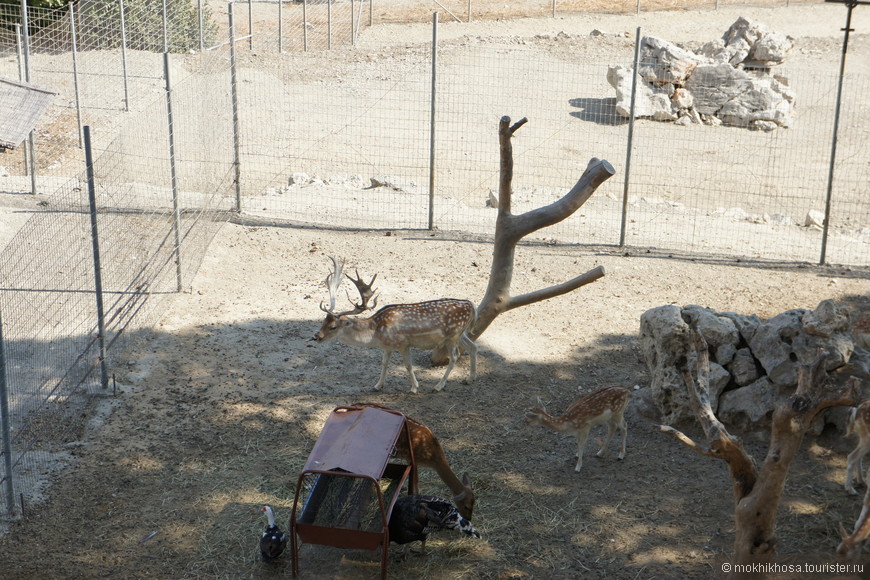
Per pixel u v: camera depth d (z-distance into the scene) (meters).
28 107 10.73
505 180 10.66
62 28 23.31
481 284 13.66
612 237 16.23
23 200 16.14
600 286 13.76
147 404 9.98
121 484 8.54
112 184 12.00
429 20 34.59
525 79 28.17
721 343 9.72
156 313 11.96
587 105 26.52
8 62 23.25
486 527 8.11
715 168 22.36
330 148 21.98
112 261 11.90
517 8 36.81
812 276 14.38
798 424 6.39
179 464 8.91
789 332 9.32
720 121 25.98
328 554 7.67
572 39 31.95
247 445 9.30
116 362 10.63
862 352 9.61
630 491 8.73
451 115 25.05
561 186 20.30
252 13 34.66
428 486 8.75
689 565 7.59
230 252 14.59
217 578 7.31
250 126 23.11
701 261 14.99
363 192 18.47
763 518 6.61
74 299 11.40
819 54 31.61
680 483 8.88
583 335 12.17
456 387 10.77
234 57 16.08
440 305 10.30
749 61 27.17
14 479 8.44
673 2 37.78
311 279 13.64
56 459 8.86
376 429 7.48
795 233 17.14
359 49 30.28
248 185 19.08
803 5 37.22
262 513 8.17
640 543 7.90
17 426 9.07
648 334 10.10
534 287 13.62
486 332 12.16
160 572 7.36
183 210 14.29
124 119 21.58
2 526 7.82
